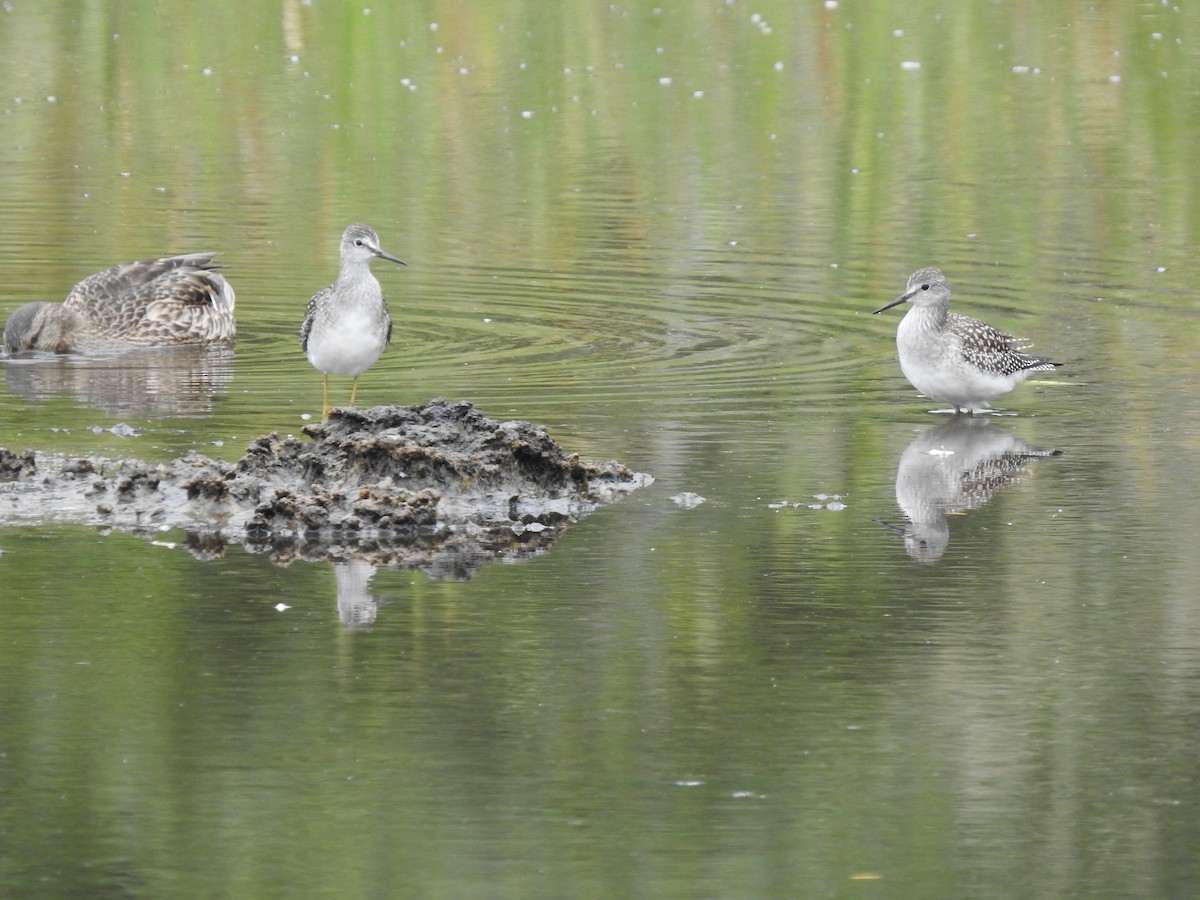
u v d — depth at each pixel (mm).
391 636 12352
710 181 31484
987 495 15641
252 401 19062
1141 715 11133
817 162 32906
